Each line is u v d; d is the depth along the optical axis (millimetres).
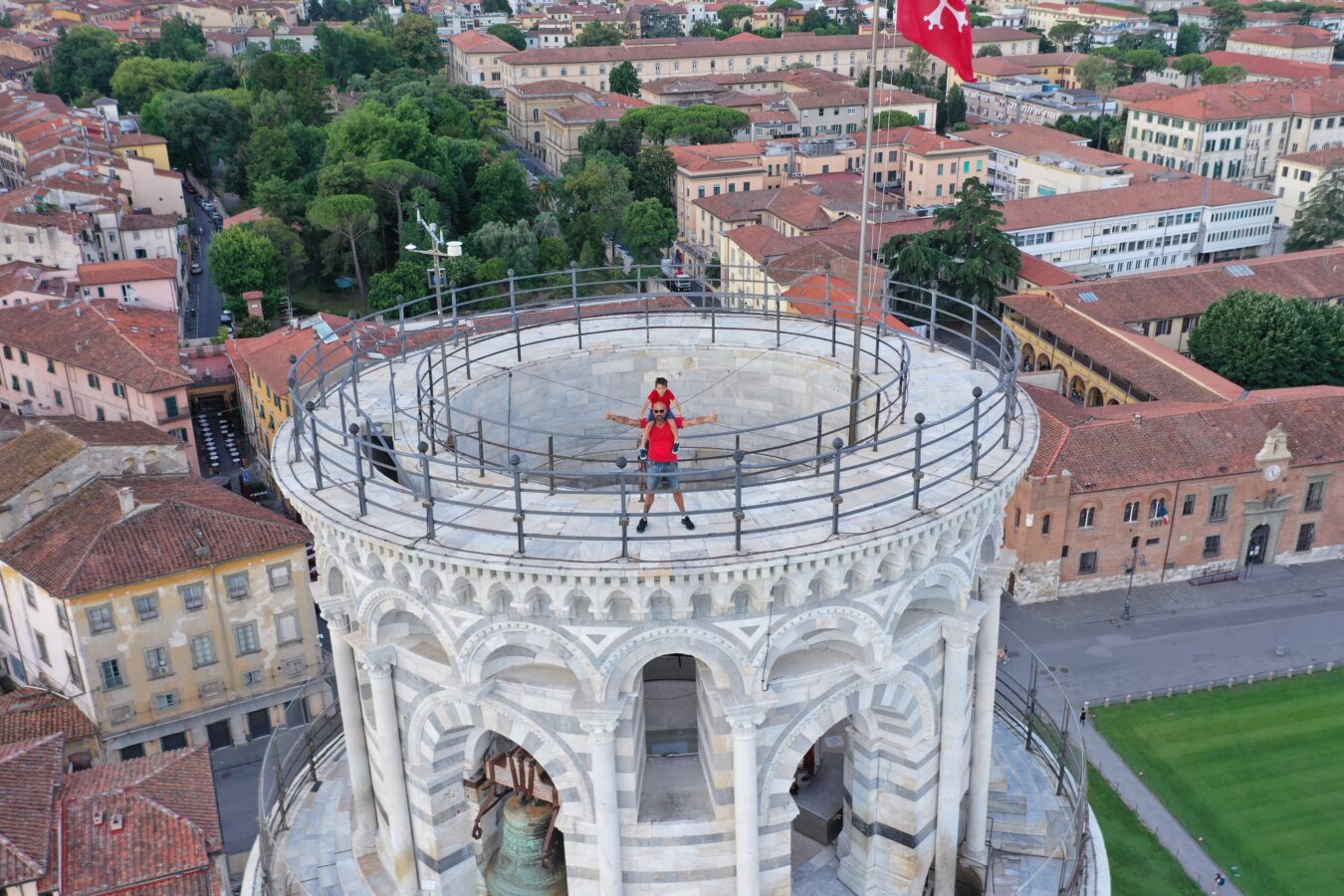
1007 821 31922
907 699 27344
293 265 155625
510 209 168375
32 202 147625
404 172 156750
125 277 131500
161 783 55594
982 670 29531
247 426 117250
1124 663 80125
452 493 26359
